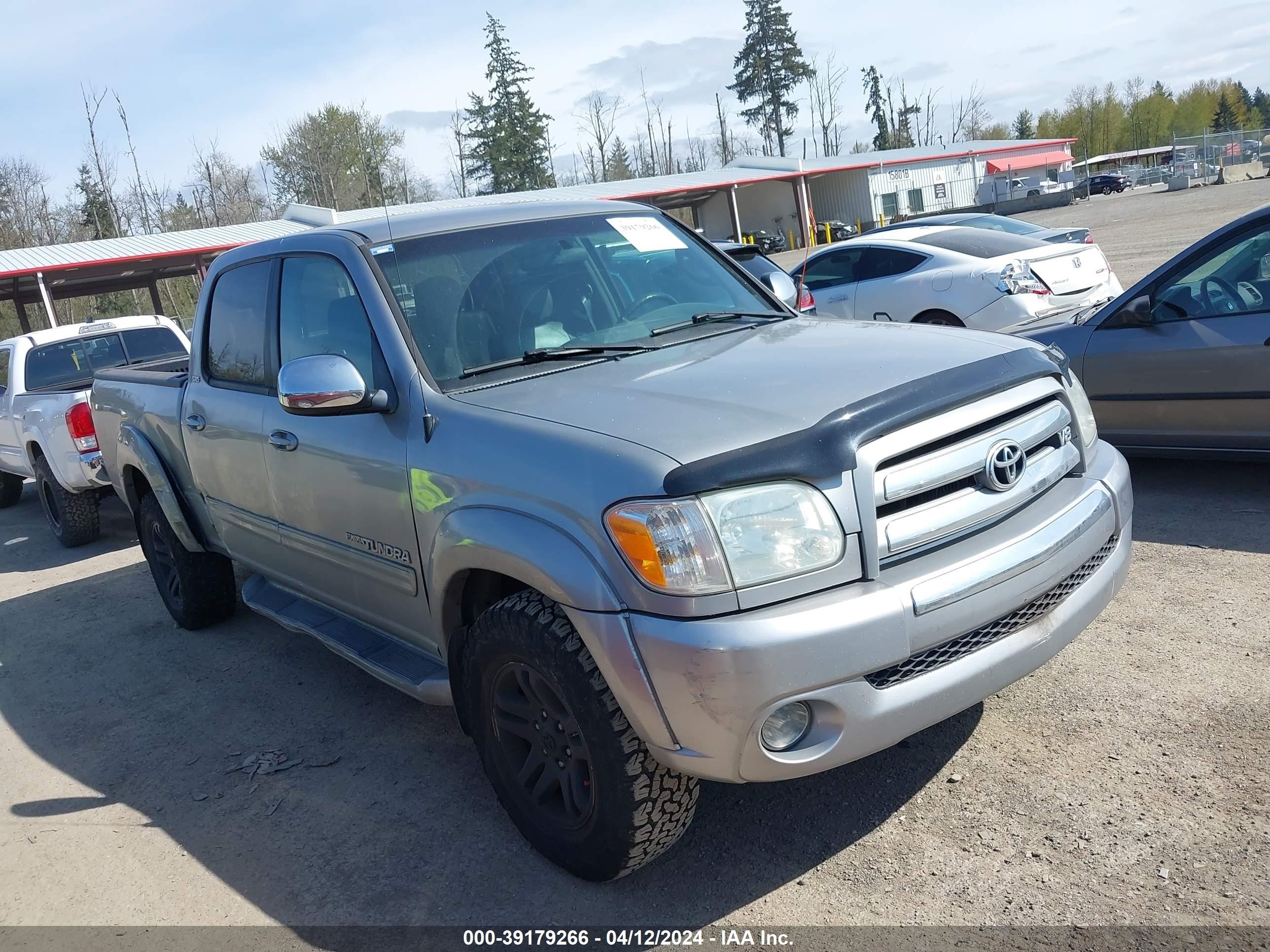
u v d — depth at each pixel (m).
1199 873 2.54
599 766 2.62
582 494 2.53
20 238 52.38
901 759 3.28
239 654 5.25
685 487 2.35
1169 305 5.34
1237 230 5.08
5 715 4.95
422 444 3.09
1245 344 4.98
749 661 2.30
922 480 2.56
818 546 2.43
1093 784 2.97
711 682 2.32
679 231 4.21
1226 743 3.07
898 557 2.55
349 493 3.46
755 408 2.62
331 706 4.45
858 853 2.84
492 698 2.97
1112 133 113.12
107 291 33.88
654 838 2.68
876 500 2.50
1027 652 2.69
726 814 3.13
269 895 3.08
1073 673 3.65
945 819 2.92
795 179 49.41
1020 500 2.78
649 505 2.39
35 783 4.12
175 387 5.00
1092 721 3.31
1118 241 22.61
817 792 3.17
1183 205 33.22
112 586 7.05
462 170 59.25
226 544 4.84
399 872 3.09
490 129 66.19
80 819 3.76
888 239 9.83
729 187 45.91
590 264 3.74
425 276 3.49
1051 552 2.71
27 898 3.27
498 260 3.61
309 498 3.74
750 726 2.34
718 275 4.05
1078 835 2.76
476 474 2.85
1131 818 2.79
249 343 4.26
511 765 3.00
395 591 3.42
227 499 4.54
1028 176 62.94
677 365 3.10
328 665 4.95
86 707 4.87
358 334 3.50
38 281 27.09
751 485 2.41
